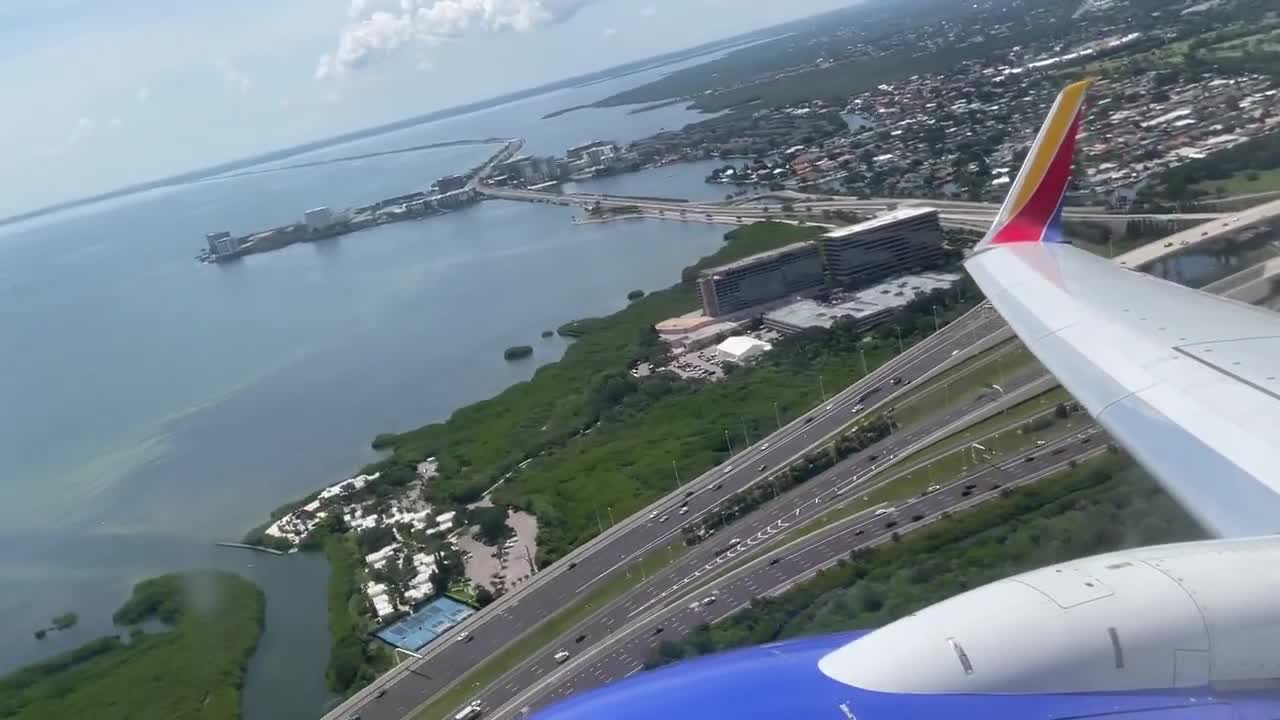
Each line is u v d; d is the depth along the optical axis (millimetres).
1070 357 28328
